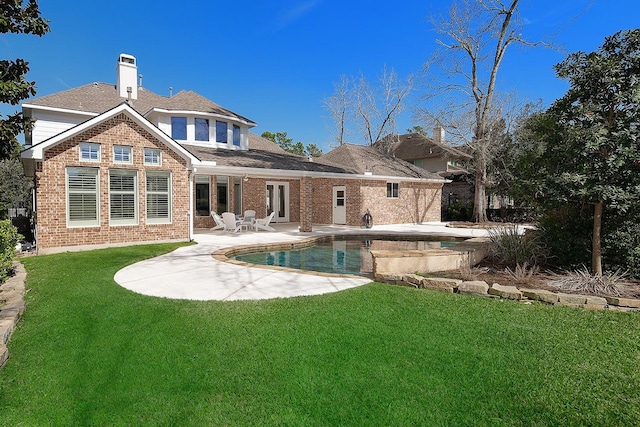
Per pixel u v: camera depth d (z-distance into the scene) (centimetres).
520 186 738
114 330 436
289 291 622
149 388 310
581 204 728
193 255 1032
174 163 1306
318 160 2358
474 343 395
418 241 1630
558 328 442
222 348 382
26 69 643
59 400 295
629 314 500
